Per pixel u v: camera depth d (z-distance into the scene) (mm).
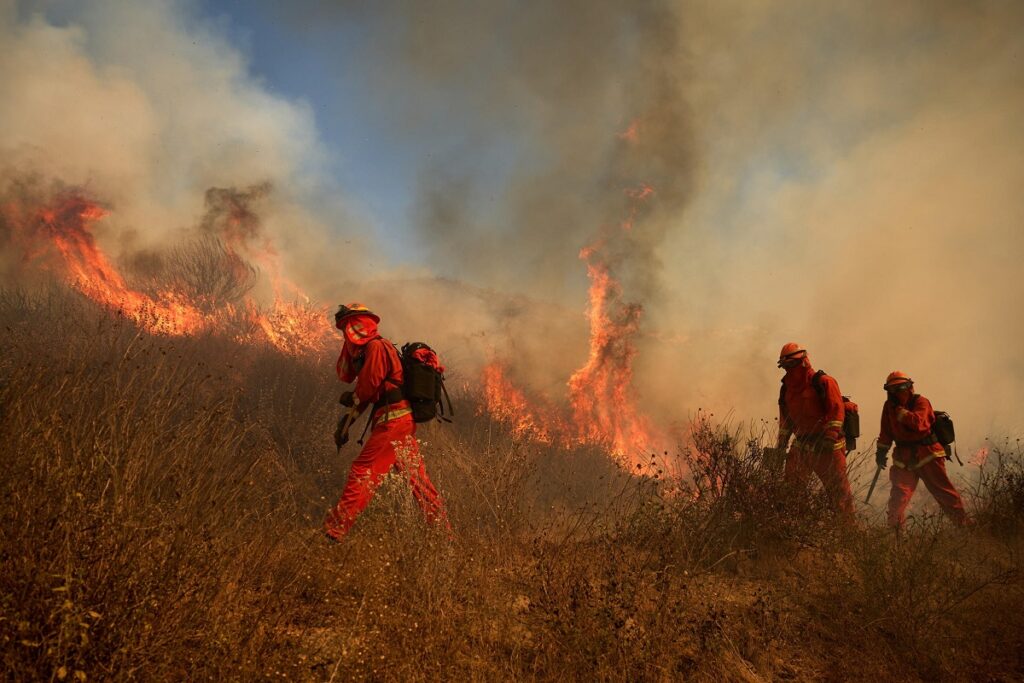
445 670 3303
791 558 5176
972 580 5094
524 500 5195
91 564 2693
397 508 4398
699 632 4000
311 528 4305
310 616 3467
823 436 6113
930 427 6977
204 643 2797
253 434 5844
